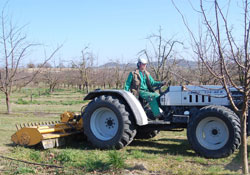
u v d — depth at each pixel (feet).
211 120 19.22
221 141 18.98
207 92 20.56
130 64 93.15
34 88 156.04
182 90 21.07
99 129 22.03
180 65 49.78
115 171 15.85
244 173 13.58
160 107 22.08
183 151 20.83
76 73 122.11
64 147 21.91
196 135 19.30
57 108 58.39
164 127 21.45
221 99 20.33
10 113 47.57
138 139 25.54
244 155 13.61
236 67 19.77
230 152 18.37
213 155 18.67
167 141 24.66
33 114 46.96
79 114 24.04
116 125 21.65
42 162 18.13
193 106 21.17
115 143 20.93
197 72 33.88
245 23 12.41
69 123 22.97
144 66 22.53
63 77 133.28
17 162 17.92
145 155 19.19
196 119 19.29
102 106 21.53
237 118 18.65
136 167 16.38
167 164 17.30
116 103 21.15
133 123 21.16
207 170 15.81
